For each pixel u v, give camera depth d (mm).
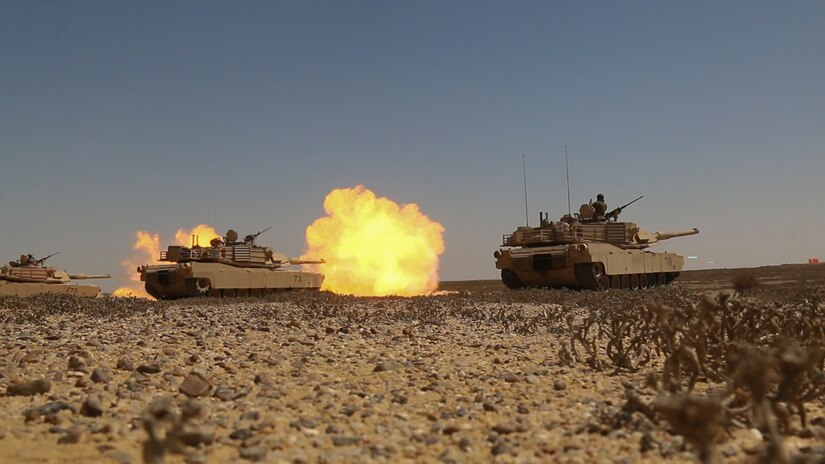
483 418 7746
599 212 49094
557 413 7988
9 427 7363
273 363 12023
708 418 4406
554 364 12445
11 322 21188
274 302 34844
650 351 12812
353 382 10375
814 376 7781
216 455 6258
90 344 14547
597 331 18453
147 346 14742
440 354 14039
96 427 7176
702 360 9742
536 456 6238
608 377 10859
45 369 11281
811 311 11484
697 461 5895
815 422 7379
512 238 45844
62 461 6051
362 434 7082
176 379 10367
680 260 51812
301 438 6895
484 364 12477
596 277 41875
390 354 13930
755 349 8398
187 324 20453
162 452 4594
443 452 6316
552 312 23281
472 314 23766
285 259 53438
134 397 8938
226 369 11500
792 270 83562
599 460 6000
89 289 50750
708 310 9828
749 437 6590
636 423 7246
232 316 23812
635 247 48031
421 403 8750
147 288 46562
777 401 7168
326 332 18109
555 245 44656
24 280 49438
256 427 7184
